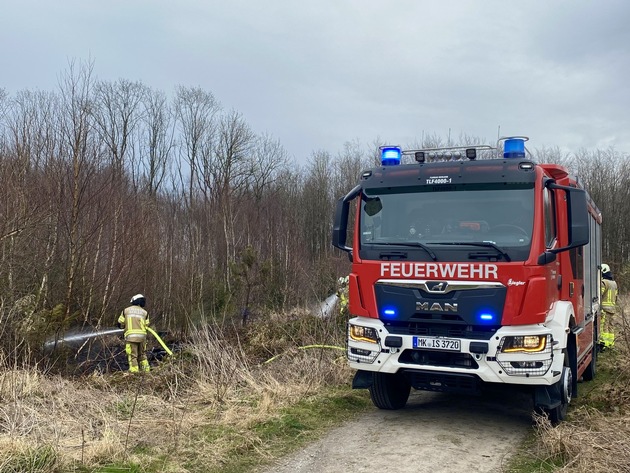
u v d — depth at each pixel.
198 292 18.33
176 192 28.42
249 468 4.80
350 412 6.64
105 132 30.75
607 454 4.56
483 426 6.05
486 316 5.34
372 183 6.25
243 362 8.16
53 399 6.07
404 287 5.72
